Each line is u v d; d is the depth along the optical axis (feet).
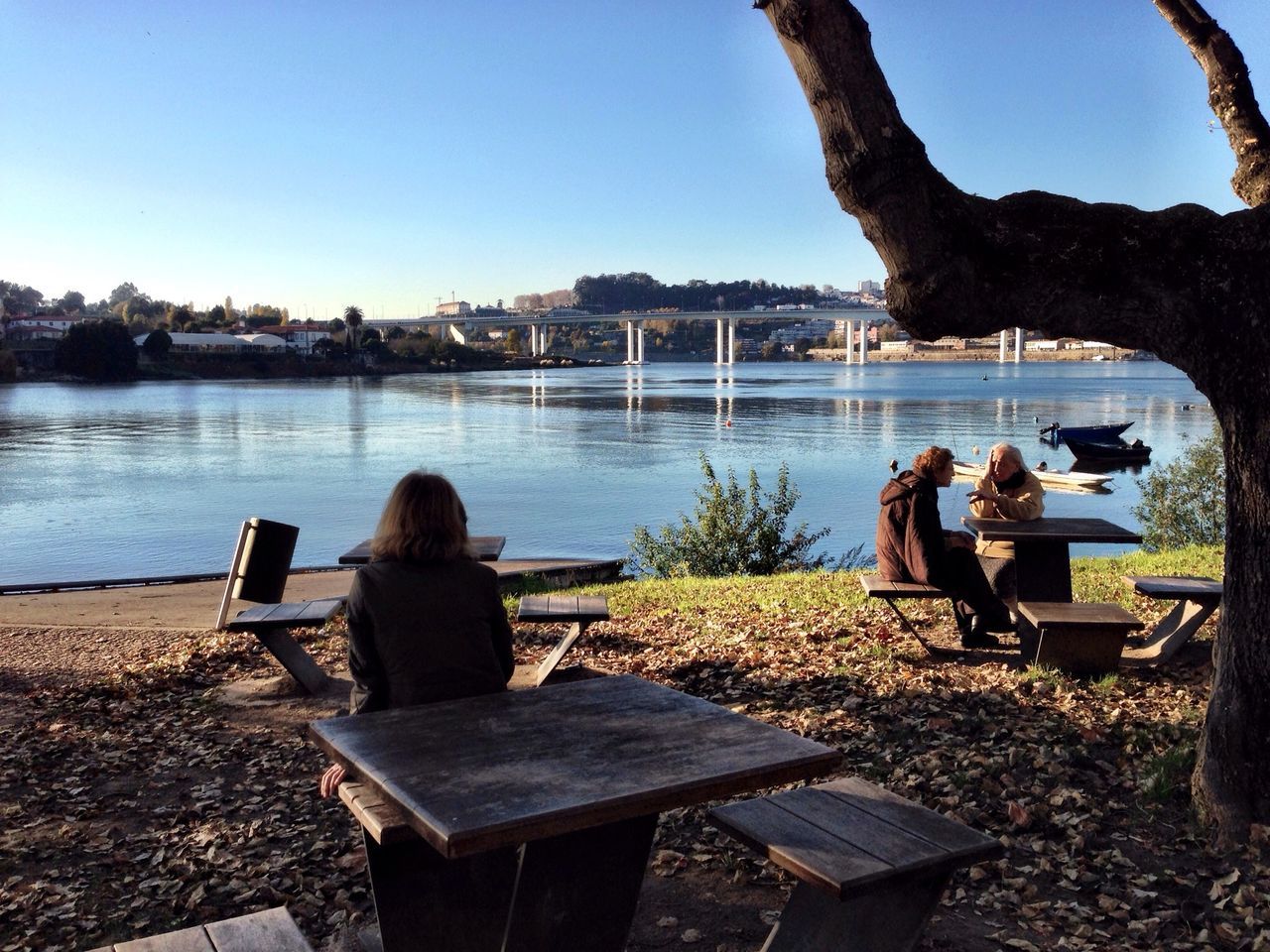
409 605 11.34
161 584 53.42
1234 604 13.84
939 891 9.35
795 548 54.24
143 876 14.80
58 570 69.31
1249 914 11.76
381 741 9.37
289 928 9.67
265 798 17.78
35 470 135.33
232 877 14.55
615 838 9.86
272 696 24.70
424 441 179.52
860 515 90.79
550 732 9.62
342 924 12.93
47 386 465.47
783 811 10.19
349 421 234.17
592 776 8.43
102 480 124.67
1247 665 13.65
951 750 17.49
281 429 209.97
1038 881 13.07
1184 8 15.53
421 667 11.26
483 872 10.86
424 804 7.82
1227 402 13.48
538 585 44.14
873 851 9.17
